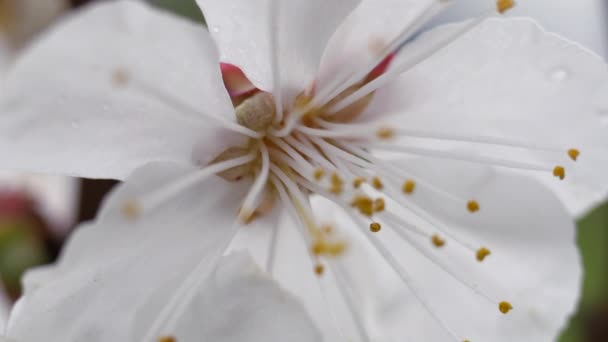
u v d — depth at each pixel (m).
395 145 0.09
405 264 0.09
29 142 0.08
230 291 0.08
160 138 0.08
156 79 0.08
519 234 0.09
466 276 0.09
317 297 0.09
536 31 0.08
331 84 0.09
